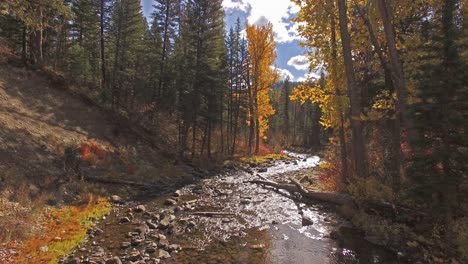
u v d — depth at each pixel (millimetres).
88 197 12992
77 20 33281
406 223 9594
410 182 8734
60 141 16375
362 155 12477
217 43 29391
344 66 13828
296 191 16297
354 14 15422
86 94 24156
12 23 21031
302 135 78500
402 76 11102
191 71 26609
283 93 80125
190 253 8656
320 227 10898
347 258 8406
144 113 27969
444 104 7742
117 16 30172
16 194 10602
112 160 18344
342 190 13758
